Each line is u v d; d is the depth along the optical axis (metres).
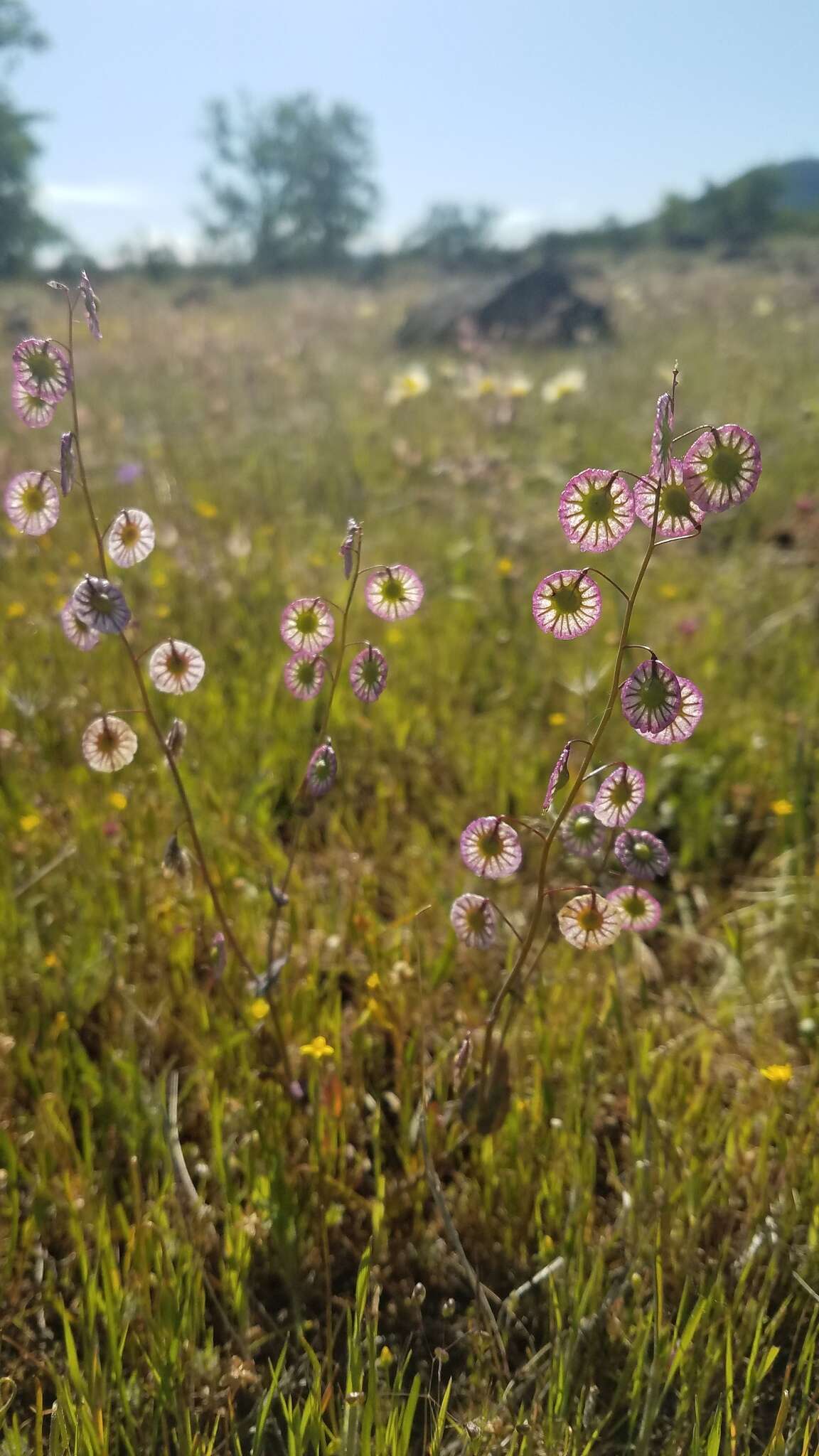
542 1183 0.19
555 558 0.53
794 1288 0.18
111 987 0.23
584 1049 0.22
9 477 0.59
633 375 1.04
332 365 1.15
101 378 1.02
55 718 0.35
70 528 0.53
